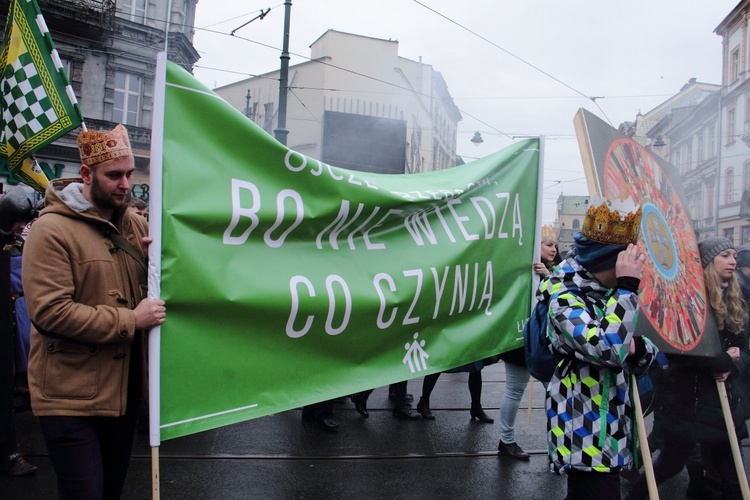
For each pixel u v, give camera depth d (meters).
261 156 2.58
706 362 3.34
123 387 2.29
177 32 22.75
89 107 21.12
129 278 2.40
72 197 2.31
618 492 2.40
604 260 2.47
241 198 2.51
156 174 2.25
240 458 4.52
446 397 6.87
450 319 3.52
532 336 3.01
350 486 4.06
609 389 2.42
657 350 2.65
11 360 3.89
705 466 4.15
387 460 4.60
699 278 3.50
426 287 3.29
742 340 3.65
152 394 2.19
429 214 3.47
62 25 20.11
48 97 2.85
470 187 3.74
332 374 2.83
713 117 35.72
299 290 2.67
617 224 2.41
